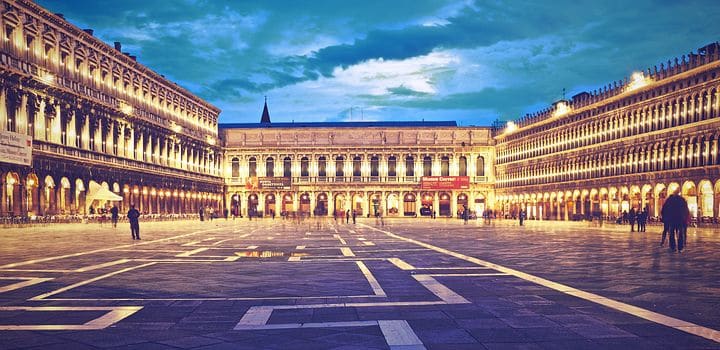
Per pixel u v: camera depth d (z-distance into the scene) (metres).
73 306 10.59
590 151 78.19
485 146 114.12
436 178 107.38
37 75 53.62
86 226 55.50
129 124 72.81
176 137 88.31
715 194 53.59
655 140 63.66
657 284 13.05
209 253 22.44
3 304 10.80
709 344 7.57
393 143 115.44
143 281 13.93
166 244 28.06
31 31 53.25
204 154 102.81
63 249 24.42
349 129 115.56
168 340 7.98
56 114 56.66
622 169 70.44
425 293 11.91
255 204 114.62
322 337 8.09
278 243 28.98
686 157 58.62
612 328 8.54
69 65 59.84
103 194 58.47
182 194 90.00
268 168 114.81
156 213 79.56
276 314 9.77
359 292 12.11
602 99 75.81
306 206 114.62
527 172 98.62
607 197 73.25
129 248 25.11
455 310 10.01
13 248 24.95
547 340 7.84
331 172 114.56
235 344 7.74
